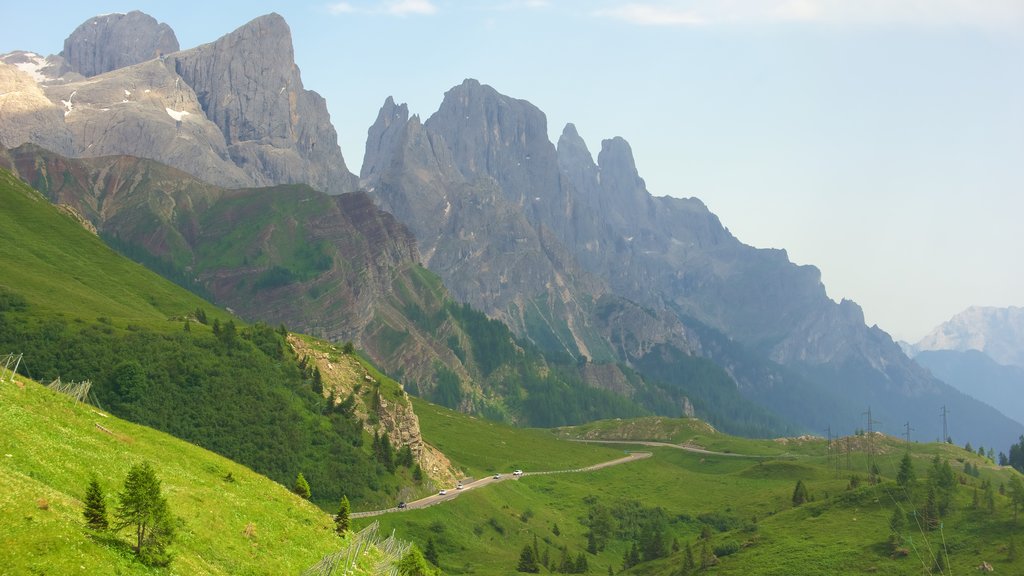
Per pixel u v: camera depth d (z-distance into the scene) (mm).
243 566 80750
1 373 97625
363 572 97625
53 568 58531
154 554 68125
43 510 64812
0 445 74062
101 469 82062
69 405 99750
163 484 88938
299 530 99625
